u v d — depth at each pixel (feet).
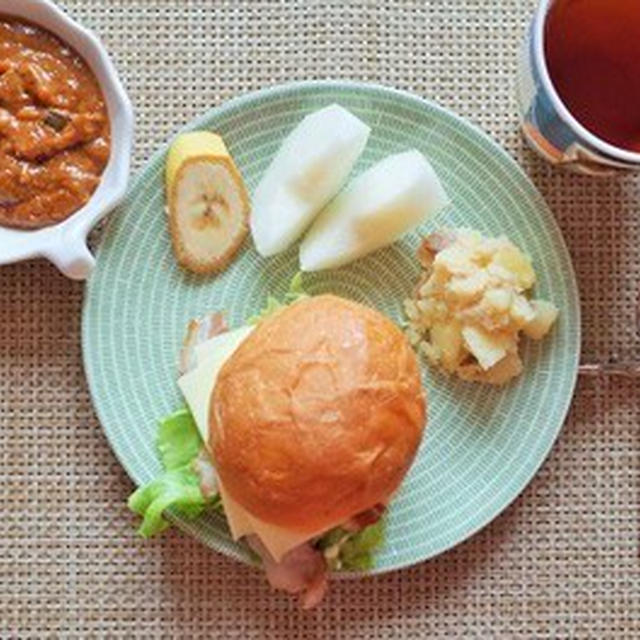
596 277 2.75
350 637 2.70
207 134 2.65
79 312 2.70
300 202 2.64
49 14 2.56
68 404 2.69
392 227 2.65
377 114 2.70
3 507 2.68
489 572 2.72
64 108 2.58
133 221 2.67
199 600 2.69
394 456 2.46
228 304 2.70
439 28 2.75
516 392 2.70
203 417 2.60
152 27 2.73
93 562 2.69
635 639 2.72
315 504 2.46
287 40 2.74
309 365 2.44
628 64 2.60
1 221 2.59
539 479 2.73
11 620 2.68
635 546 2.73
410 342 2.70
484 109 2.76
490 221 2.72
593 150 2.54
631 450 2.74
